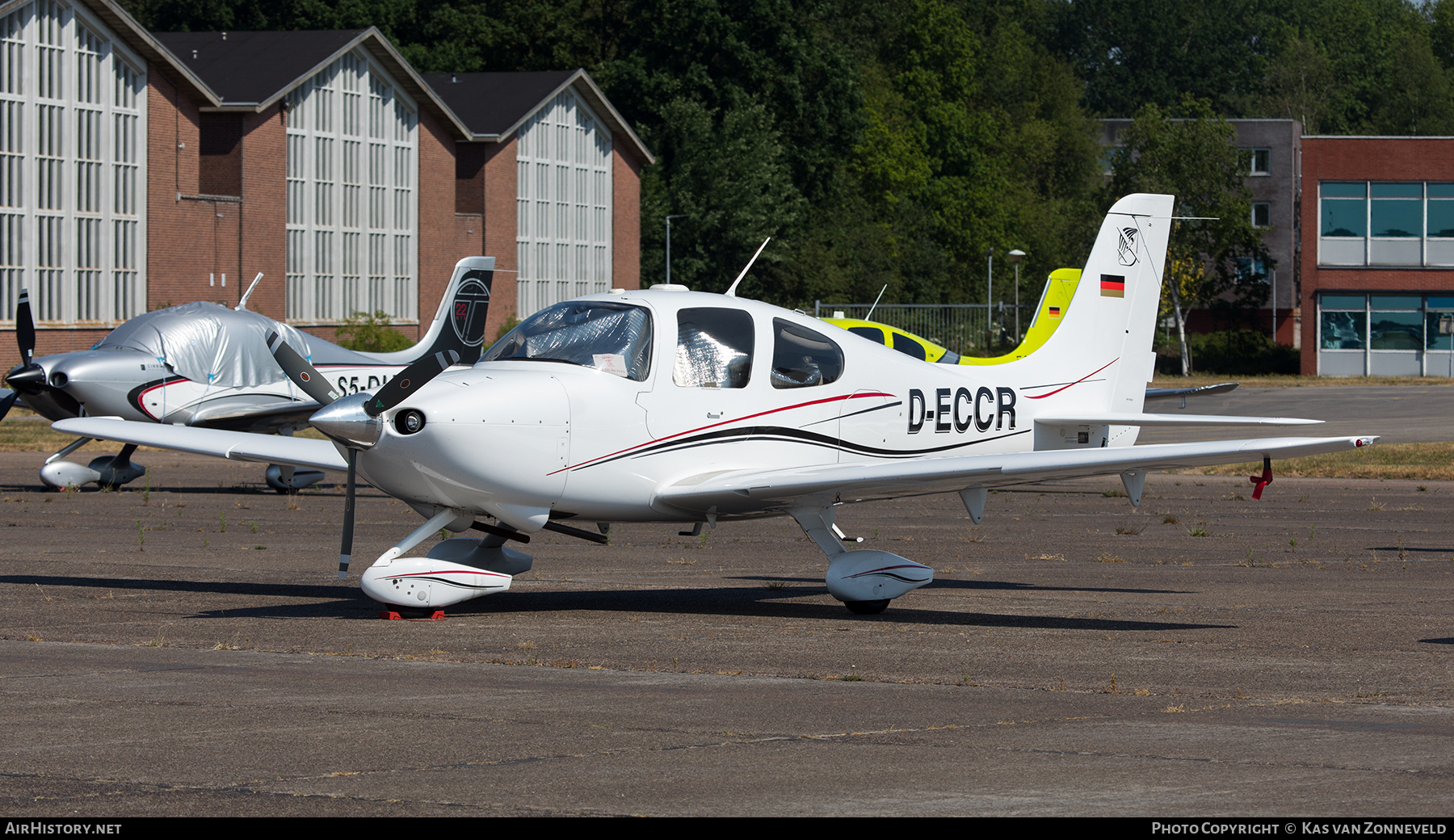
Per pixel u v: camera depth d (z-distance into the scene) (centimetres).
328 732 2308
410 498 3512
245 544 5172
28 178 15088
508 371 3569
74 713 2434
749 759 2147
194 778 2028
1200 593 4094
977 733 2323
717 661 2984
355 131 18625
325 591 4025
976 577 4450
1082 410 4628
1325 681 2778
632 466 3603
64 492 7300
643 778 2042
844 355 3984
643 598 3966
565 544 5291
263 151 17212
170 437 4194
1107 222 4706
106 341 7512
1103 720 2417
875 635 3338
